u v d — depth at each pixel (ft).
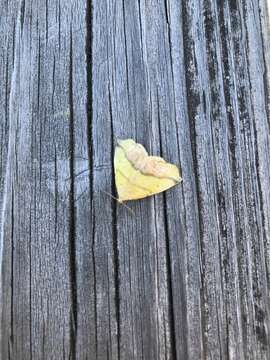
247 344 0.50
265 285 0.52
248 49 0.56
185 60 0.54
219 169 0.52
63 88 0.52
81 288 0.48
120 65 0.53
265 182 0.54
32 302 0.48
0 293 0.48
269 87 0.56
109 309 0.48
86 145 0.51
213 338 0.49
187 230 0.51
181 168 0.51
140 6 0.54
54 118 0.51
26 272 0.49
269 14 0.61
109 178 0.50
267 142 0.55
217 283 0.50
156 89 0.53
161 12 0.54
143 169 0.50
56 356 0.48
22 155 0.51
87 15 0.53
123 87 0.52
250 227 0.52
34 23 0.53
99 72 0.52
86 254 0.49
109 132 0.51
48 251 0.49
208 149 0.53
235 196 0.52
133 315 0.49
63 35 0.53
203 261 0.50
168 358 0.48
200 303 0.50
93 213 0.50
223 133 0.53
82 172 0.50
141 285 0.49
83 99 0.52
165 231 0.50
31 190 0.50
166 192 0.51
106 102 0.52
